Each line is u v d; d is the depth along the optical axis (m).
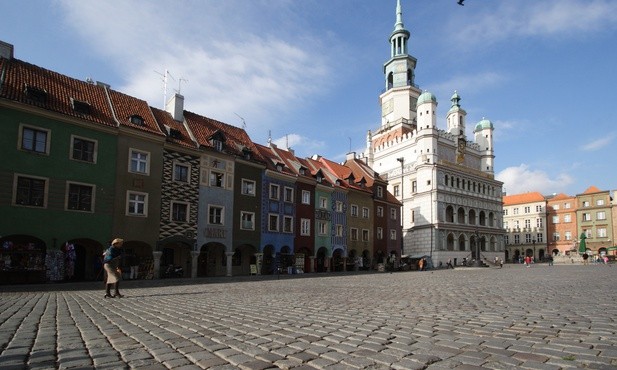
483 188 77.31
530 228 107.31
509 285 17.41
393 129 81.19
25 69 26.75
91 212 26.50
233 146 37.56
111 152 27.92
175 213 31.25
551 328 6.57
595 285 16.53
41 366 4.69
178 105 35.16
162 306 10.80
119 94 31.55
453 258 67.62
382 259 53.50
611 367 4.29
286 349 5.33
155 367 4.58
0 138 23.34
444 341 5.68
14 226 23.34
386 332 6.45
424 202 68.75
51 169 25.11
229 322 7.71
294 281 24.72
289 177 41.16
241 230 36.00
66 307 10.77
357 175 54.62
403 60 84.25
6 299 13.34
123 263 28.48
